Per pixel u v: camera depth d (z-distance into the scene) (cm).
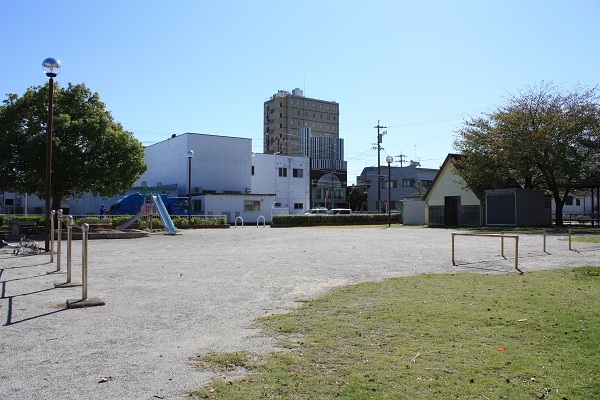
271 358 500
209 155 5409
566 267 1160
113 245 1988
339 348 528
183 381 441
